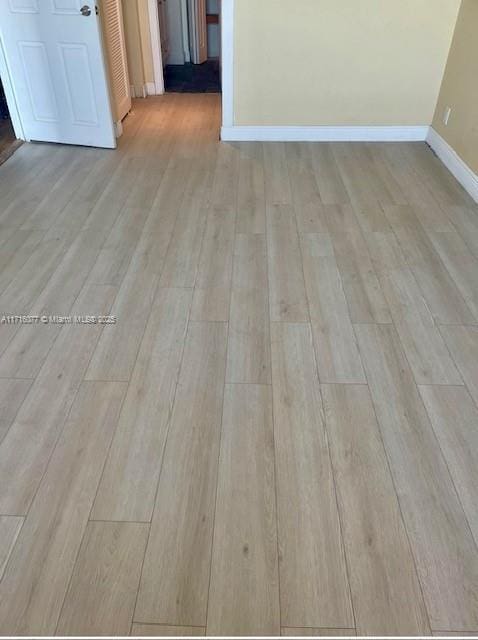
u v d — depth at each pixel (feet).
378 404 5.82
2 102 14.66
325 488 4.93
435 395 5.94
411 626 3.96
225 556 4.39
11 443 5.35
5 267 8.18
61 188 10.73
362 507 4.77
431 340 6.74
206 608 4.06
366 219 9.61
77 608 4.05
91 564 4.33
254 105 12.72
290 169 11.65
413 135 13.16
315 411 5.73
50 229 9.23
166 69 19.84
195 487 4.94
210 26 21.20
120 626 3.95
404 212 9.85
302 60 12.05
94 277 7.93
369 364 6.35
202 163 11.90
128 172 11.44
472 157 10.50
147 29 15.48
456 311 7.27
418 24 11.51
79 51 11.35
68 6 10.80
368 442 5.38
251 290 7.64
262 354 6.48
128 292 7.60
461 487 4.95
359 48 11.87
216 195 10.44
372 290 7.68
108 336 6.77
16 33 11.41
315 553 4.42
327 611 4.04
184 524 4.63
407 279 7.94
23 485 4.94
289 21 11.50
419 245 8.80
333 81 12.38
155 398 5.88
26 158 12.12
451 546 4.46
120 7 13.60
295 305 7.34
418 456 5.24
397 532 4.57
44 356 6.45
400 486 4.95
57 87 12.00
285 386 6.04
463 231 9.24
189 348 6.57
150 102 15.96
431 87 12.42
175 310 7.23
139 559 4.36
